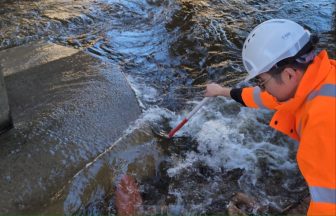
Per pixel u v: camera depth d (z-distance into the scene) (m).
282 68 1.84
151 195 2.94
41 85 3.84
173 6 5.53
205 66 4.30
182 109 3.67
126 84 3.90
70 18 5.23
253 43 1.90
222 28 4.98
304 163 1.81
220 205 2.87
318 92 1.80
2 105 3.13
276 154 3.24
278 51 1.83
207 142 3.33
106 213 2.79
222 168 3.14
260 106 2.51
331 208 1.75
